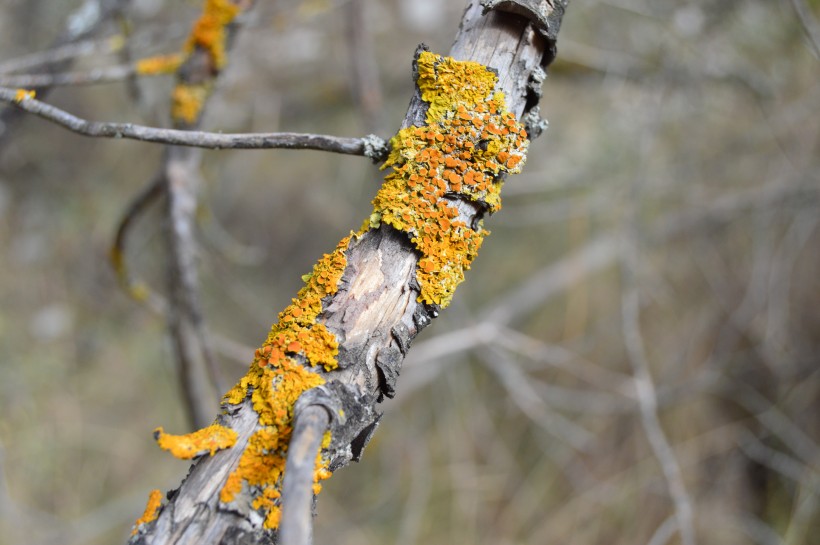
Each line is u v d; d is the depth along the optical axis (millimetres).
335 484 4715
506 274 5383
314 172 5371
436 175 985
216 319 5078
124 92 4207
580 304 4898
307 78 4738
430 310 963
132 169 4898
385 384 925
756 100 3979
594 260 4891
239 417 888
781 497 4176
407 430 4785
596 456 4504
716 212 4598
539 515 4387
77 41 2406
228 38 1992
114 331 4941
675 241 4883
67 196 4859
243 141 1064
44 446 4324
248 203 5426
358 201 5230
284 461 865
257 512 842
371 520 4504
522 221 5004
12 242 4855
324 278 953
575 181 4516
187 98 1959
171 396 4777
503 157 995
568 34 4457
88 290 4930
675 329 4668
